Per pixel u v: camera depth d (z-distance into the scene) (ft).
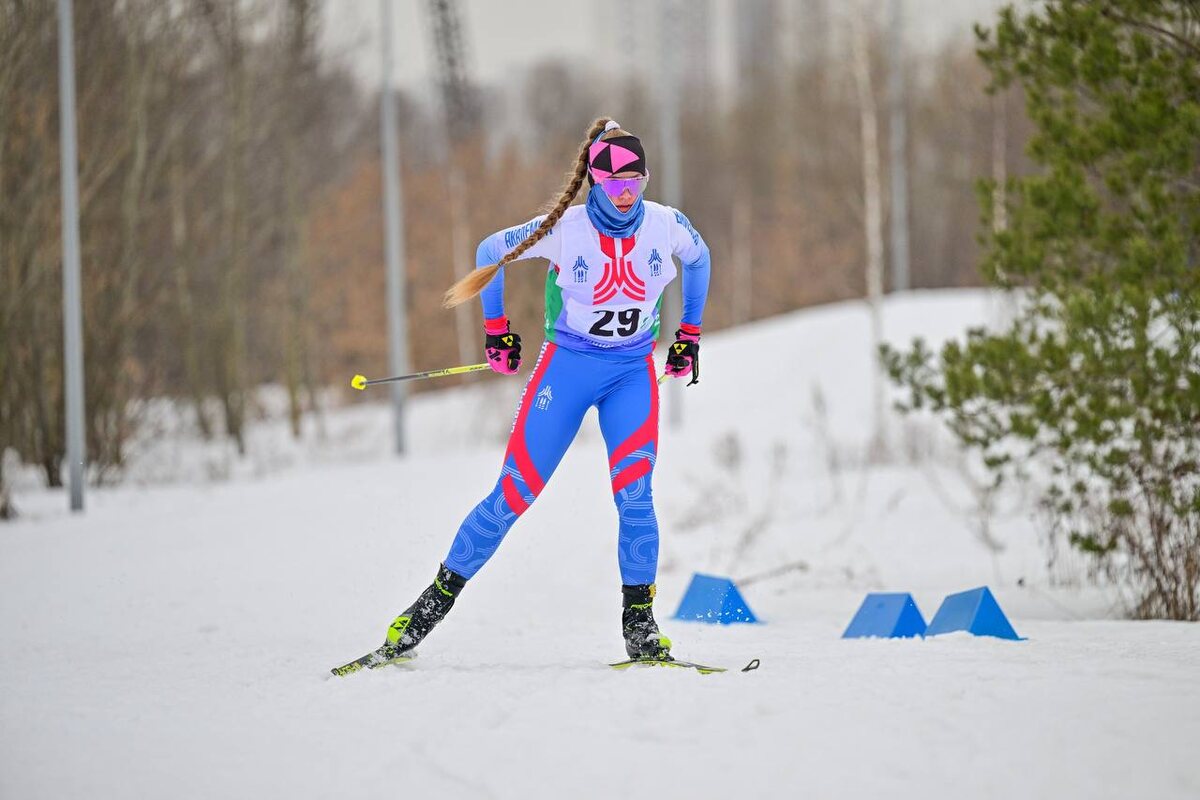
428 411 169.48
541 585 49.49
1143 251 39.45
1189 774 16.55
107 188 101.81
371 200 200.13
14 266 87.86
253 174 141.59
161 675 26.81
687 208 302.04
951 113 180.86
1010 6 45.06
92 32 97.45
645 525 25.61
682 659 26.73
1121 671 22.76
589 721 20.24
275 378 182.29
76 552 58.59
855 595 46.75
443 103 290.15
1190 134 39.55
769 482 84.99
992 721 19.15
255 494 85.05
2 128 84.84
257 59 132.87
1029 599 42.91
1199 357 38.78
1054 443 42.65
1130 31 43.21
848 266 225.76
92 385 98.99
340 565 48.91
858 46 129.08
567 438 26.11
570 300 25.68
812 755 18.02
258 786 18.12
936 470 82.89
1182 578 39.50
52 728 21.62
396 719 21.04
